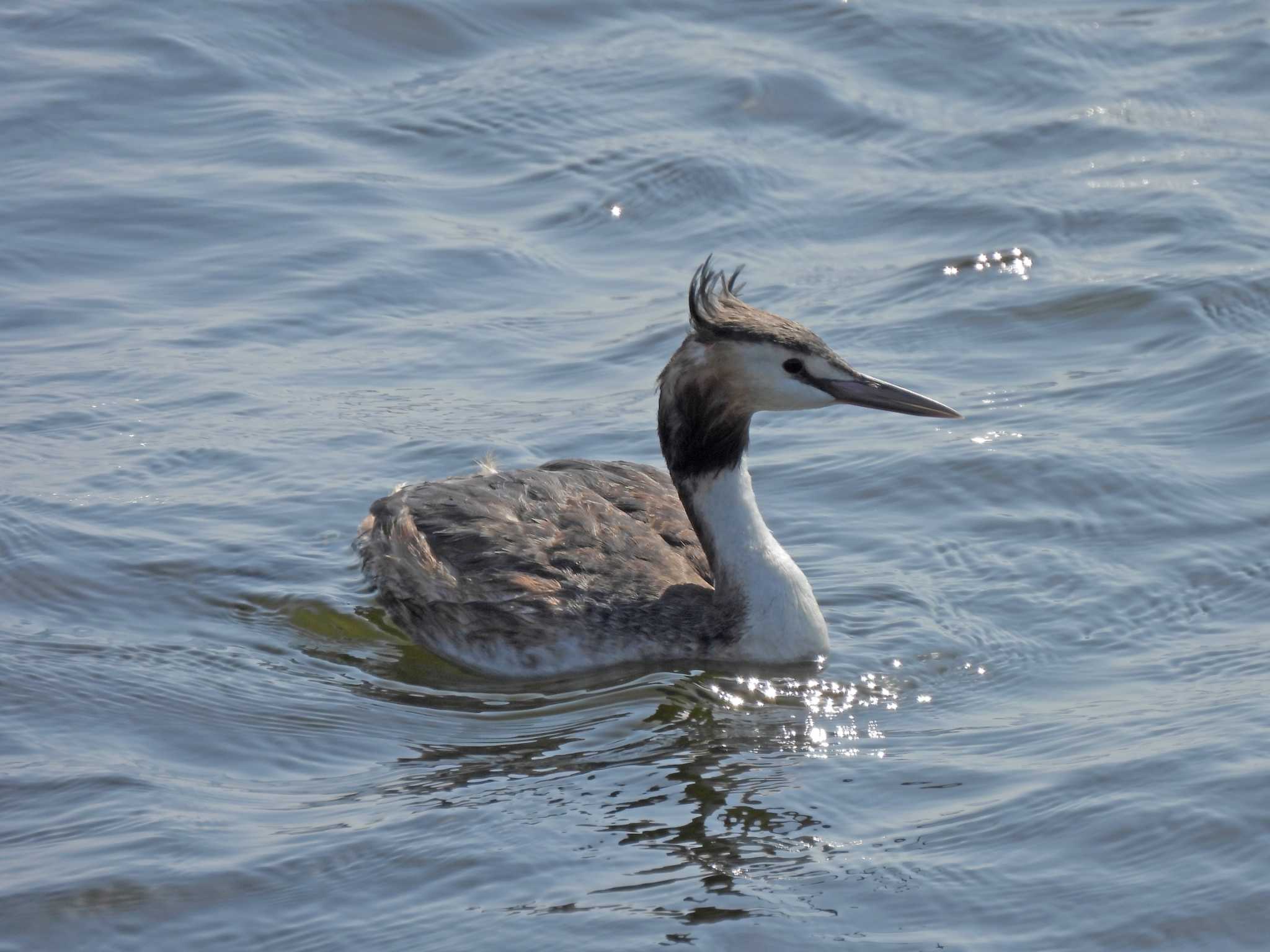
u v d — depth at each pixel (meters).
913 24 23.14
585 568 12.13
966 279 17.47
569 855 9.15
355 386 15.70
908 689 11.16
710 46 22.70
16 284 17.50
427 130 20.77
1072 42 22.73
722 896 8.70
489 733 10.76
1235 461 13.77
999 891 8.68
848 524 13.41
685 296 17.34
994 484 13.70
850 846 9.17
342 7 23.14
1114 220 18.48
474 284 17.67
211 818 9.59
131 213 18.80
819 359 11.72
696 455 12.07
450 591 12.04
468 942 8.37
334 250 18.16
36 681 11.16
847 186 19.61
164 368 15.89
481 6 23.59
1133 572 12.35
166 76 21.59
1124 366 15.61
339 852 9.17
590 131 20.73
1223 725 10.11
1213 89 21.62
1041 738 10.25
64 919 8.63
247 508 13.64
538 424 14.94
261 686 11.33
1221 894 8.52
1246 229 18.02
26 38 22.31
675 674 11.60
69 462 14.22
